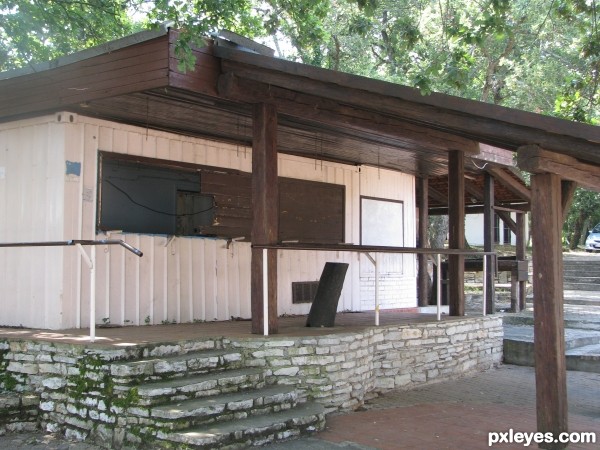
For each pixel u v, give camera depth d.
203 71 6.91
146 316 8.44
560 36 17.53
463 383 9.29
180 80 6.62
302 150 10.45
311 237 10.87
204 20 6.60
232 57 6.93
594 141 5.08
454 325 9.60
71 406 6.08
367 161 11.65
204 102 7.41
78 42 13.30
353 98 6.48
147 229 8.70
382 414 7.18
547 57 18.34
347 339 7.30
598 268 22.41
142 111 7.85
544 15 16.95
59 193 7.70
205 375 6.29
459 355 9.70
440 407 7.64
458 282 10.30
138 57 6.75
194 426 5.50
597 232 29.56
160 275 8.63
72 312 7.71
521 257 14.88
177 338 6.63
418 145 9.77
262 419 5.91
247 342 6.84
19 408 6.25
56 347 6.30
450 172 9.96
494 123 5.78
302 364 6.94
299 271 10.68
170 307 8.72
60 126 7.75
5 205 8.24
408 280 12.99
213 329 7.75
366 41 17.75
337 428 6.48
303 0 9.02
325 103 7.48
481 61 18.70
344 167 11.59
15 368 6.63
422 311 12.96
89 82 7.18
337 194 11.41
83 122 7.91
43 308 7.74
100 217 8.03
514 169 11.65
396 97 6.17
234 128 8.84
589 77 10.83
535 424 6.83
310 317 8.29
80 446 5.77
